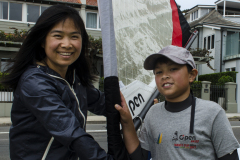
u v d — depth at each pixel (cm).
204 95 1217
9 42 1103
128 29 154
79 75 144
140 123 146
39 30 115
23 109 113
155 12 163
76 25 117
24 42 119
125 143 123
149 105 152
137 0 158
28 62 121
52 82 112
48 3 1366
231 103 1262
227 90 1269
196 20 2223
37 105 103
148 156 149
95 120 941
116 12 150
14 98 115
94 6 1433
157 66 135
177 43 168
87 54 145
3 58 1183
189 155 125
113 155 111
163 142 132
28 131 115
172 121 132
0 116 1014
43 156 114
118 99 114
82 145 100
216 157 130
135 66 156
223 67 1764
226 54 1755
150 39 161
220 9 2220
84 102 136
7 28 1305
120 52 151
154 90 156
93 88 152
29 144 115
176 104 133
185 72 131
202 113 127
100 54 1147
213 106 128
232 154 123
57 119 101
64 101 116
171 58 125
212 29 1812
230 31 1797
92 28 1457
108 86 113
